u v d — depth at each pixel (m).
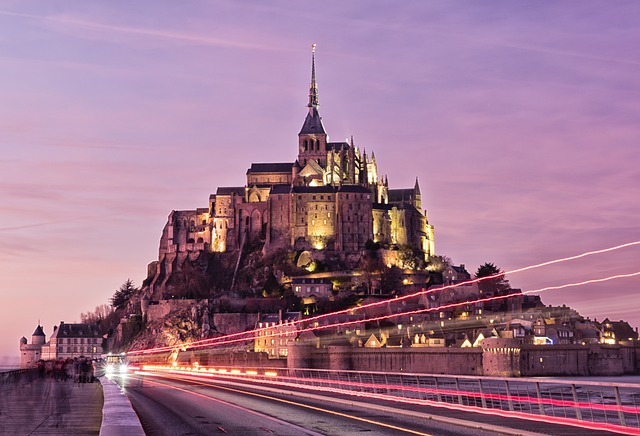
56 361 118.44
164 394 87.44
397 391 81.25
